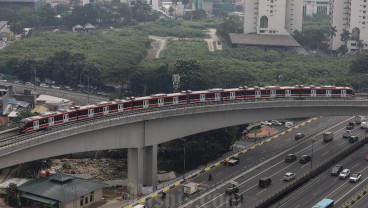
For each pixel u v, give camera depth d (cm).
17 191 15862
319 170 18862
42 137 15050
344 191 17100
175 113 18188
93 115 17225
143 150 17825
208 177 18162
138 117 17288
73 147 16075
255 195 16488
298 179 17662
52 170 19038
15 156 14612
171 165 19975
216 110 19162
